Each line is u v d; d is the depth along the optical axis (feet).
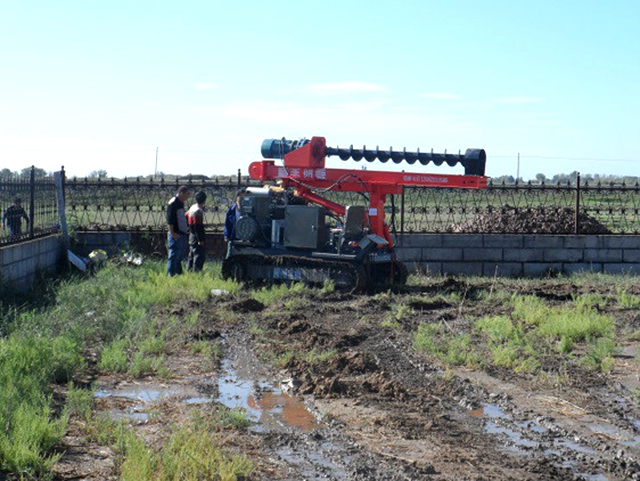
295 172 52.90
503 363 31.07
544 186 66.08
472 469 19.88
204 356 32.09
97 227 64.23
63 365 28.22
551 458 20.85
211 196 65.98
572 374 29.76
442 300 45.85
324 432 22.82
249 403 25.89
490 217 68.54
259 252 51.55
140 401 25.66
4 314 37.81
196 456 19.31
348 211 49.70
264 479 18.95
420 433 22.85
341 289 49.42
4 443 19.20
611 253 62.44
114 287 47.21
